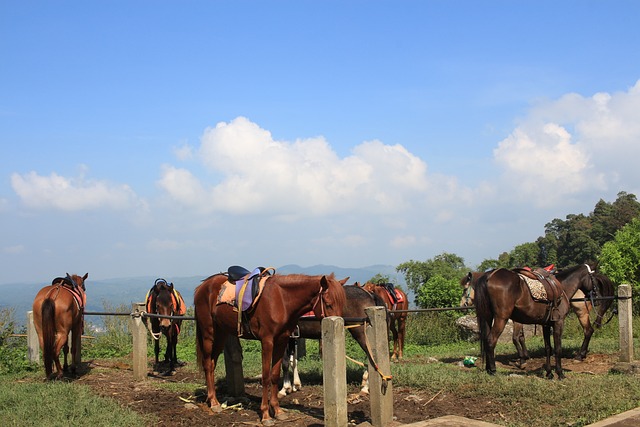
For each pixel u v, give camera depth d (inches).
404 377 390.3
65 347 446.0
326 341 250.2
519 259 1434.5
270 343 299.9
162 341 628.1
